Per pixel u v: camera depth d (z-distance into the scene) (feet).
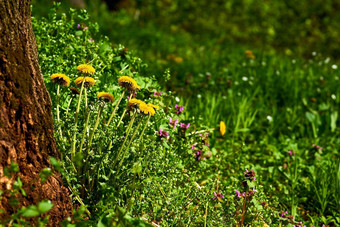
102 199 9.59
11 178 8.22
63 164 9.48
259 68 27.04
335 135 20.49
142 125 12.73
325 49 43.52
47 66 12.96
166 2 46.06
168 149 13.20
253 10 46.73
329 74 27.58
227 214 11.21
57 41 14.88
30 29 8.88
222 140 18.19
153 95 13.97
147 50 30.76
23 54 8.58
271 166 17.04
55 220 8.96
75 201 10.07
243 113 19.65
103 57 15.15
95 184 10.47
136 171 8.75
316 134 20.06
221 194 12.28
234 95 21.62
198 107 19.52
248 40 43.47
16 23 8.44
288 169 16.44
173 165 11.87
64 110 12.21
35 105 8.71
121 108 13.79
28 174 8.53
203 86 22.71
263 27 45.32
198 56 31.30
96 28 17.07
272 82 24.59
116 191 9.86
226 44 38.83
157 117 13.58
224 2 47.06
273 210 12.34
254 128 19.93
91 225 8.86
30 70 8.71
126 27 36.40
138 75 15.21
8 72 8.23
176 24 43.98
